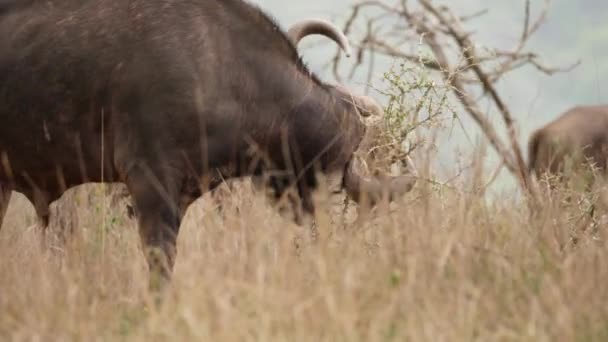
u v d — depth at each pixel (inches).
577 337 943.0
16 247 1229.7
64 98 1190.3
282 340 909.2
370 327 930.1
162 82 1170.6
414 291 983.6
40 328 949.2
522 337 927.0
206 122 1179.3
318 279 1008.9
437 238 1079.0
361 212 1213.1
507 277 1048.8
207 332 909.8
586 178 1398.9
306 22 1278.3
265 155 1223.5
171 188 1173.7
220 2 1213.1
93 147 1200.8
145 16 1188.5
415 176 1240.2
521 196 1280.8
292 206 1240.8
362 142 1256.2
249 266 1043.9
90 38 1187.3
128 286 1101.1
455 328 933.8
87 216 1406.3
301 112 1223.5
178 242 1272.1
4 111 1203.2
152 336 936.3
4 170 1229.7
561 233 1204.5
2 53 1197.1
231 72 1195.3
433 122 1289.4
